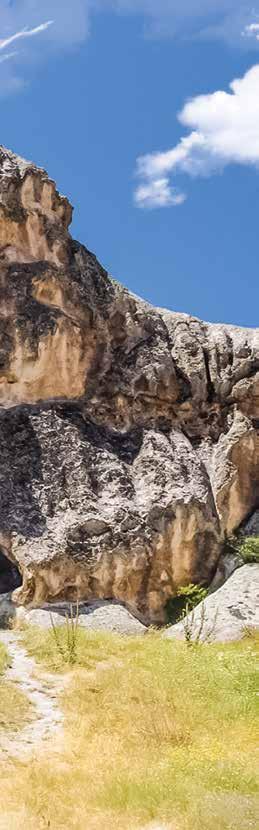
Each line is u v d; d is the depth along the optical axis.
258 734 11.73
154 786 9.53
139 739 11.62
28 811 9.00
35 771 10.10
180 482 23.72
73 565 21.30
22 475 22.59
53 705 13.18
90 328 25.45
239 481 24.61
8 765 10.54
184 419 25.91
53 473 22.78
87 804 9.28
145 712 12.40
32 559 20.75
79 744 11.39
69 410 24.47
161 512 22.78
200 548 23.34
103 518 22.16
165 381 25.72
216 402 26.12
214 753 10.77
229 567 23.14
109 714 12.56
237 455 24.88
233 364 26.64
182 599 22.58
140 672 14.43
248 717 12.51
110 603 21.38
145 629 20.30
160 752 11.07
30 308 24.31
